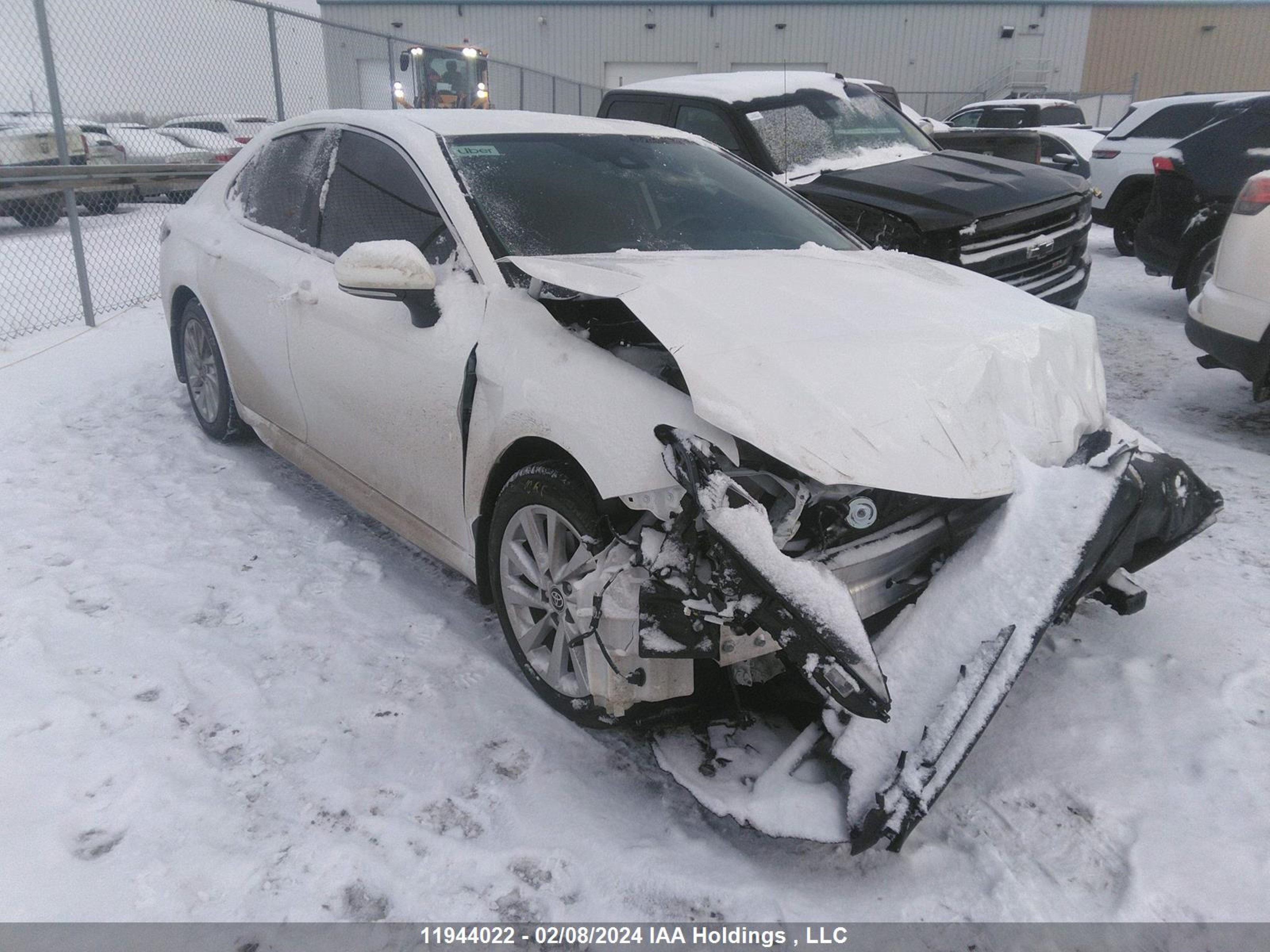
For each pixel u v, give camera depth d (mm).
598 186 3178
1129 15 28094
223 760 2334
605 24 27984
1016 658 2031
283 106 8359
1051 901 1987
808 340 2285
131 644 2785
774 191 3695
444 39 28516
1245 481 4156
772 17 27719
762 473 2078
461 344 2660
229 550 3420
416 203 3008
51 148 6215
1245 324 4430
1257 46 28422
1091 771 2359
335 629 2934
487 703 2600
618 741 2486
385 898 1965
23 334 6129
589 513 2262
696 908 1974
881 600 2186
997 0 27766
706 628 2008
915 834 2188
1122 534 2318
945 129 8375
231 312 3848
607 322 2543
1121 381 5691
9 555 3279
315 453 3584
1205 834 2146
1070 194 5895
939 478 2098
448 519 2859
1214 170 6809
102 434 4527
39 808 2117
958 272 3205
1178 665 2795
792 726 2490
